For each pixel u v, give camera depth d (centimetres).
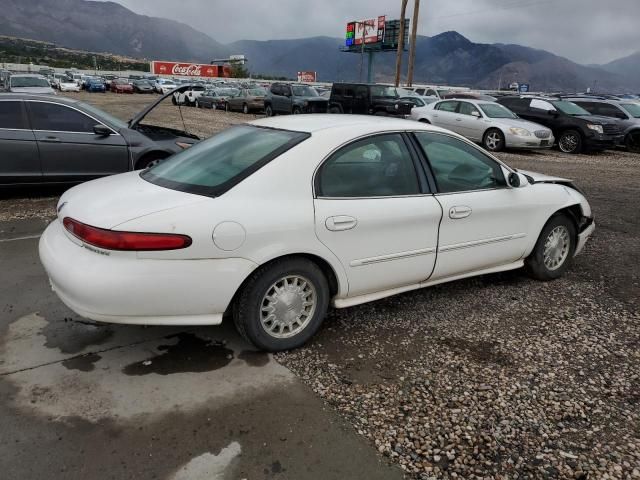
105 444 243
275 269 309
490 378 310
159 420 261
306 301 333
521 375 314
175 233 276
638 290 457
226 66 8875
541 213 441
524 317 396
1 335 341
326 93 2489
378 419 268
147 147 745
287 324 328
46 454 235
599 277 487
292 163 315
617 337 367
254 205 298
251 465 233
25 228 587
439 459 242
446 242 380
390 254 351
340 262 330
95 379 295
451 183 387
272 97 2417
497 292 444
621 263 529
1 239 543
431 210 364
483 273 423
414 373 312
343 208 325
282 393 288
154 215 279
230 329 361
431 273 380
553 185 464
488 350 343
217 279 288
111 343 336
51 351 324
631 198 855
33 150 682
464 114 1520
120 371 304
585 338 364
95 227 277
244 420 263
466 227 389
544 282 471
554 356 338
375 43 5981
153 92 5038
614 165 1277
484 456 245
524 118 1609
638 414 280
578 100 1784
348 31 6469
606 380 312
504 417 273
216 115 2505
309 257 324
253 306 309
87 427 254
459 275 406
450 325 379
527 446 252
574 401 289
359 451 244
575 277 486
